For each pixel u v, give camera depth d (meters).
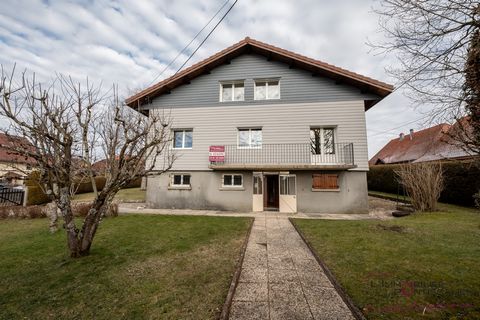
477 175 9.80
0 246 5.12
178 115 11.74
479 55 2.29
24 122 3.64
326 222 7.63
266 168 10.28
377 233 5.94
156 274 3.68
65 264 4.07
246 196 10.88
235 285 3.35
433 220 7.39
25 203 11.57
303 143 10.67
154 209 11.17
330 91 10.73
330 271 3.74
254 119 11.19
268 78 11.30
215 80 11.72
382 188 18.05
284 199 10.54
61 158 4.07
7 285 3.34
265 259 4.46
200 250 4.87
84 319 2.54
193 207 11.21
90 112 4.55
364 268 3.83
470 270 3.66
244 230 6.62
